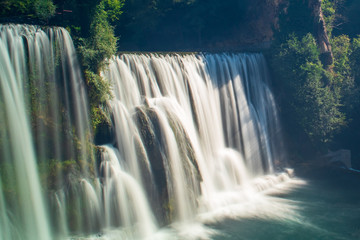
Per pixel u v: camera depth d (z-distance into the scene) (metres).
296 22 41.84
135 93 26.00
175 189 23.75
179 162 24.59
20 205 18.30
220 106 33.50
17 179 18.45
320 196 30.48
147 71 27.20
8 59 19.03
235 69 35.59
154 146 23.38
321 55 43.50
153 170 23.14
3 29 19.22
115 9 42.53
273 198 29.83
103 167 21.77
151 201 22.80
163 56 29.09
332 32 58.31
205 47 52.53
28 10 23.66
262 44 47.69
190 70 30.89
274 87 40.19
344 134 43.16
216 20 51.34
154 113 24.36
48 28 21.28
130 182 22.42
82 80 22.34
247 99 36.41
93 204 20.53
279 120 39.50
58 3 26.34
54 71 21.08
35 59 20.23
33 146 19.55
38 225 18.86
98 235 20.19
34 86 20.05
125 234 20.81
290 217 25.97
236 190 30.12
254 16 48.56
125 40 49.31
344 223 25.20
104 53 23.58
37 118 19.88
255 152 35.50
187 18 50.84
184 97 29.58
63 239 19.28
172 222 23.16
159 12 49.66
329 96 39.28
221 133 33.03
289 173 35.81
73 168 20.64
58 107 21.00
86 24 24.36
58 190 19.81
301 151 39.91
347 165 39.97
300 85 38.56
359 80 46.19
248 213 26.44
